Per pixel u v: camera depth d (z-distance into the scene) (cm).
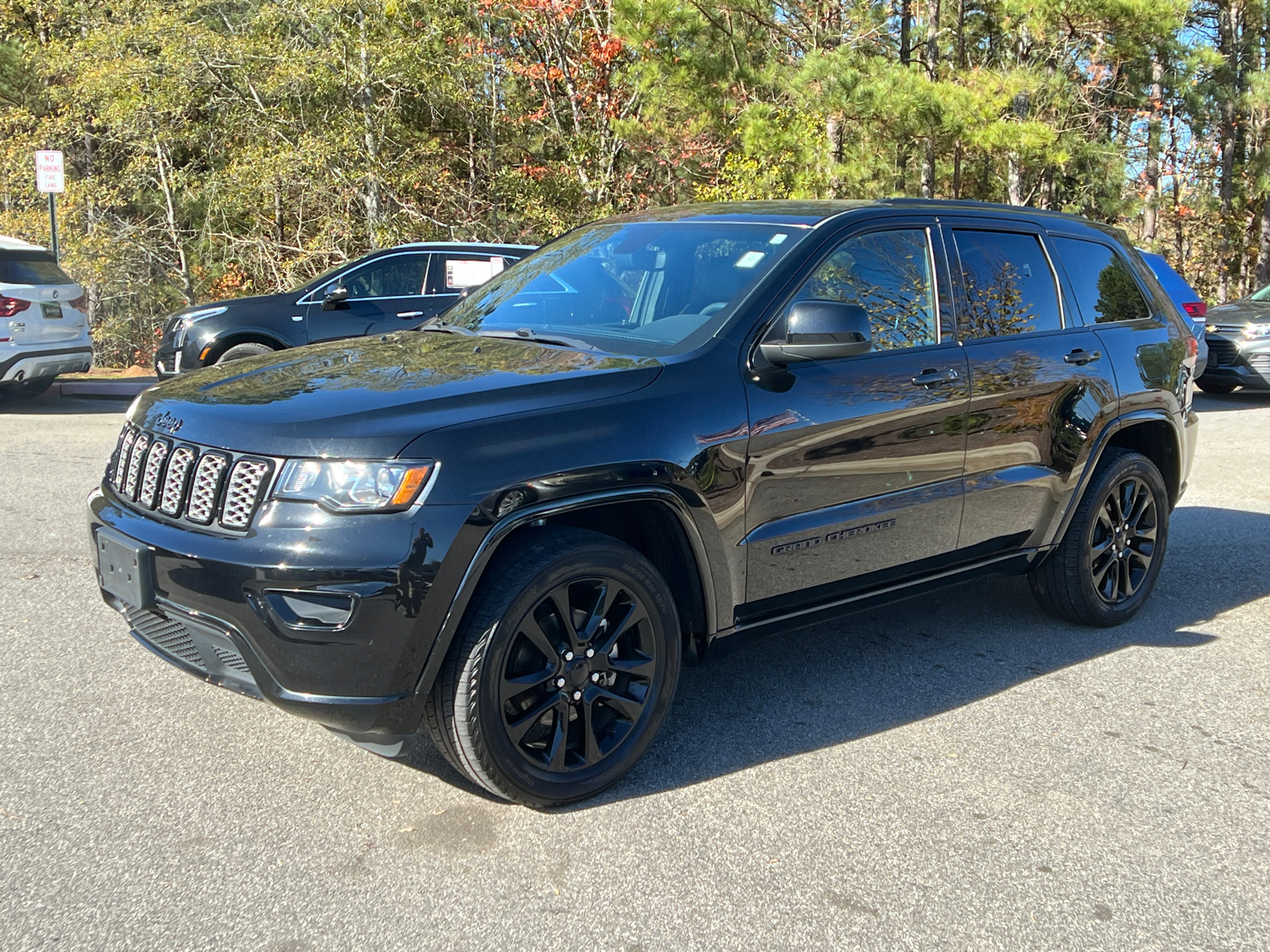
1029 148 1656
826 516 374
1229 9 2752
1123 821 323
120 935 254
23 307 1138
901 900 279
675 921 268
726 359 352
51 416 1127
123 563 316
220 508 298
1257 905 281
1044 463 447
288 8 1866
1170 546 646
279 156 1784
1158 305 523
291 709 290
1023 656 459
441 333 416
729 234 408
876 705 404
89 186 1866
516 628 303
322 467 288
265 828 305
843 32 1908
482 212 2100
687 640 363
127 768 338
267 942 254
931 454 402
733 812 322
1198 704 412
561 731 319
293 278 1920
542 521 322
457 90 1945
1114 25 1730
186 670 317
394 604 283
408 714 294
